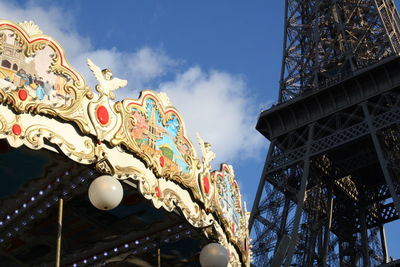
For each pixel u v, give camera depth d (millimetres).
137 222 19188
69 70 14297
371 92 50188
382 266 41969
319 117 52188
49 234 19484
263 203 49906
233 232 19703
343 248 55000
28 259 21047
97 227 19375
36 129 13539
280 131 53781
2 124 13031
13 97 13156
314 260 48906
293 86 57031
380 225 58250
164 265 22125
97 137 14461
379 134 47688
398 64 49562
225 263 16859
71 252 20875
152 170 15859
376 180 58188
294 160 50844
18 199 17453
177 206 16672
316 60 56812
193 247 20688
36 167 15852
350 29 58656
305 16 62844
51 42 14133
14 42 13578
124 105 15305
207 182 17766
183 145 17078
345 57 55688
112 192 14273
